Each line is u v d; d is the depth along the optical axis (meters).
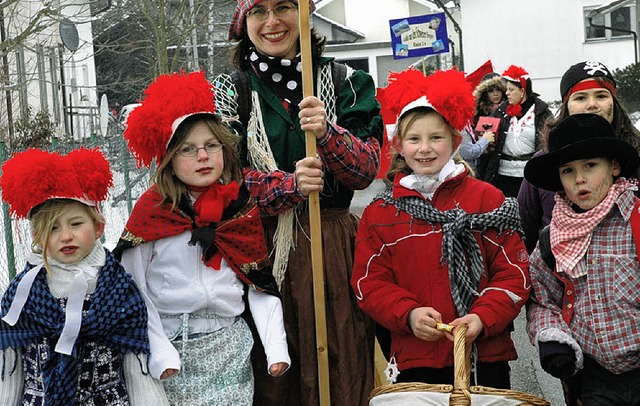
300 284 3.83
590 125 3.63
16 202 3.36
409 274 3.69
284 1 3.86
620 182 3.65
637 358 3.53
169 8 24.80
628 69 25.67
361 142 3.84
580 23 35.66
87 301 3.36
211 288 3.57
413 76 3.77
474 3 36.38
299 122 3.89
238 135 3.74
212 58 26.36
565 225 3.65
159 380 3.45
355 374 3.87
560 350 3.51
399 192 3.73
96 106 26.58
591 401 3.61
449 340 3.60
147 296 3.53
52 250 3.36
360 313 3.93
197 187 3.61
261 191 3.76
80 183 3.37
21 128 14.82
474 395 3.31
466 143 8.59
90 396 3.36
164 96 3.55
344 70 4.00
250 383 3.64
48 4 13.39
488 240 3.68
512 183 8.74
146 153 3.57
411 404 3.37
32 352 3.35
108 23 29.59
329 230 3.89
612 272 3.56
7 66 16.05
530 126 8.62
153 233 3.56
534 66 36.28
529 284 3.65
